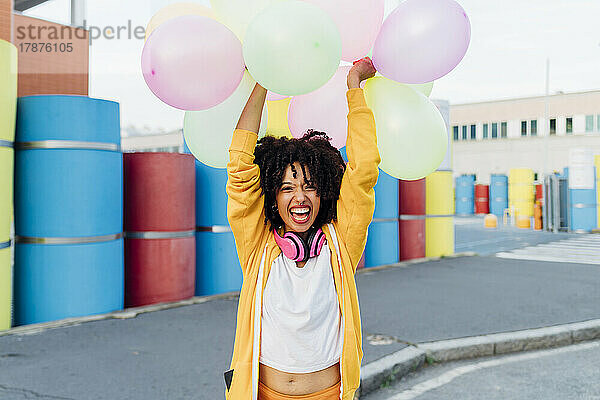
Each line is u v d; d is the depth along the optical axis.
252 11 2.10
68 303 5.68
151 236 6.54
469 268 9.80
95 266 5.82
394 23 1.99
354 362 1.88
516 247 14.58
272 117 2.67
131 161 6.58
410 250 10.74
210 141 2.24
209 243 7.27
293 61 1.79
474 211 33.22
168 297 6.59
